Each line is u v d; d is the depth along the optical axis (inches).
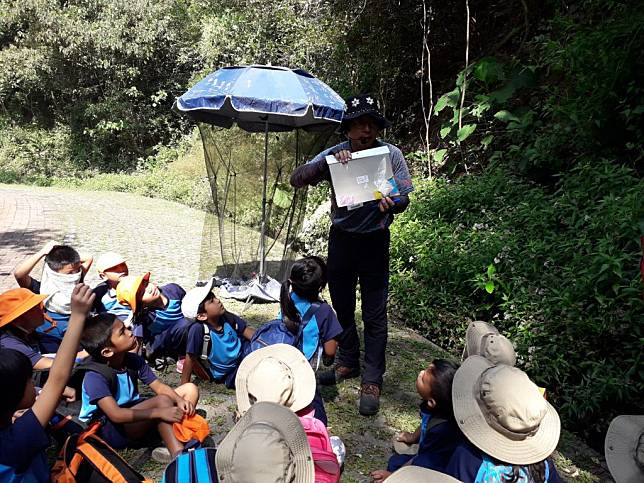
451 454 87.2
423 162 331.6
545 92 283.3
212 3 660.1
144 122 781.9
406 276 220.4
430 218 253.4
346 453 121.3
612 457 76.4
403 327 203.6
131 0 732.7
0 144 765.9
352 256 135.6
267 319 196.4
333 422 133.8
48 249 144.3
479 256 195.9
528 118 265.1
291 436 66.4
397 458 104.3
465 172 304.5
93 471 84.3
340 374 154.5
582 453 134.0
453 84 358.0
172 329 147.6
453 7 359.3
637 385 140.0
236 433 65.4
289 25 479.5
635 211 169.5
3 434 73.2
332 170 128.3
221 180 225.6
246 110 182.1
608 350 153.5
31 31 741.9
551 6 315.3
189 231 366.6
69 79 768.9
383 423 135.0
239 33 534.6
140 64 765.3
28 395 77.4
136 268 262.5
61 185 669.9
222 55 559.8
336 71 415.2
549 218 205.6
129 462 108.6
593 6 247.3
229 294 215.6
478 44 365.1
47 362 110.4
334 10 391.9
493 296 191.0
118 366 108.0
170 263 276.2
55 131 805.9
